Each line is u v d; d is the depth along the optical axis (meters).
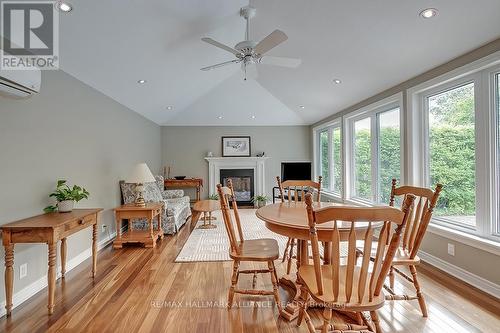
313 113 5.98
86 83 3.36
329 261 2.10
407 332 1.76
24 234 1.97
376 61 3.11
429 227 2.86
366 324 1.66
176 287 2.43
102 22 2.38
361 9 2.39
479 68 2.37
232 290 2.06
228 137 7.02
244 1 2.66
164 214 4.22
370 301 1.36
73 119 3.08
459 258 2.55
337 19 2.62
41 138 2.54
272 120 6.84
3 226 1.96
